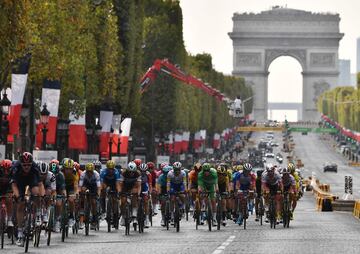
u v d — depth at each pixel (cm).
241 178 11119
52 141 14950
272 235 9781
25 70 12950
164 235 9850
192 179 10838
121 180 10081
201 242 8850
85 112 18012
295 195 11456
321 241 8944
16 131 13038
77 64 16475
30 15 14100
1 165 8331
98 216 10250
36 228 8338
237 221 11488
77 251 7919
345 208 17312
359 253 7625
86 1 17275
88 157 17338
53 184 8588
